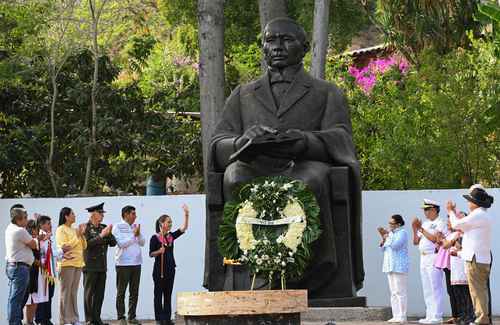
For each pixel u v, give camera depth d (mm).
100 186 28969
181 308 12758
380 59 35031
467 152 25438
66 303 19312
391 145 25531
